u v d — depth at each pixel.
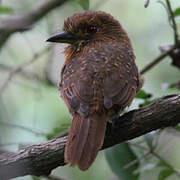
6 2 15.30
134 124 8.98
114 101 8.65
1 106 13.52
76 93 8.80
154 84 14.20
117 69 9.07
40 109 14.11
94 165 13.18
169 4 11.13
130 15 15.34
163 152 12.38
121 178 10.50
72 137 8.45
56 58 14.68
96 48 9.80
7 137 13.36
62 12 15.17
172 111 8.84
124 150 10.52
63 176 13.17
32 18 14.12
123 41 10.51
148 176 12.50
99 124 8.52
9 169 8.95
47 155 8.95
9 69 14.12
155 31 15.05
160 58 11.92
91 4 15.21
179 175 10.44
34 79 14.09
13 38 15.45
